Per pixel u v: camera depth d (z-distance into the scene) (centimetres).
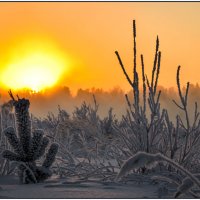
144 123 922
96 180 877
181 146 896
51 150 941
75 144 1495
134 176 839
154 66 912
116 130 983
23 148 910
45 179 905
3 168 1030
